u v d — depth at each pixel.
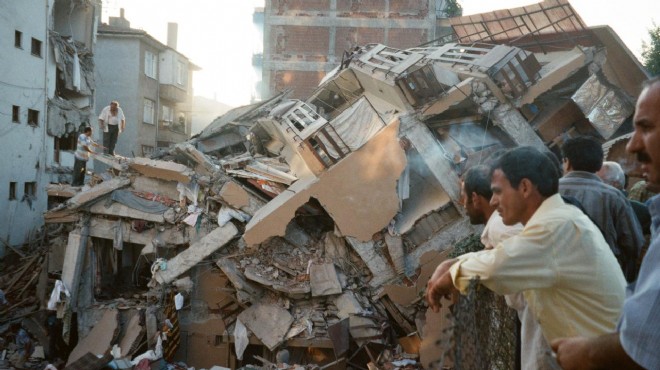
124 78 37.62
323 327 14.23
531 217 2.33
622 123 15.57
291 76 38.38
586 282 2.16
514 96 14.62
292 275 14.99
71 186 19.03
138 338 14.85
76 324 16.59
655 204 1.66
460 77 15.50
